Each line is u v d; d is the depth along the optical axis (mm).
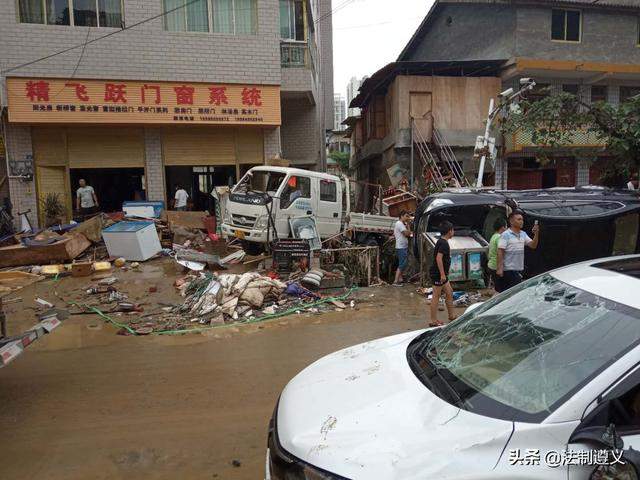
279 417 2742
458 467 2000
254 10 15258
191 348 6336
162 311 8047
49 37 13797
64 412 4578
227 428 4258
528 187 20312
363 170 28094
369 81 20266
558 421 2100
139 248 11734
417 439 2191
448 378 2693
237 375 5434
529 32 19469
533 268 9266
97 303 8484
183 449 3920
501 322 3064
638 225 9742
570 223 9289
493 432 2121
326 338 6691
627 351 2252
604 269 3059
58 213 14570
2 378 5414
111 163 15180
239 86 15219
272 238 11500
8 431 4230
